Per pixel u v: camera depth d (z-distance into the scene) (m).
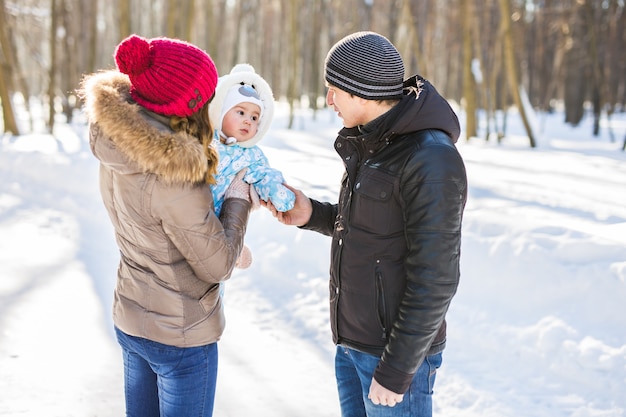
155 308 1.75
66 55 14.60
